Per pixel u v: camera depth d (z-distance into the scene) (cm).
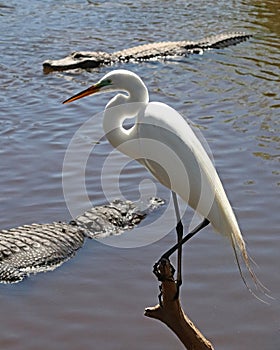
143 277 1016
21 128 1608
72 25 2678
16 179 1338
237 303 955
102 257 1059
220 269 1029
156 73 2098
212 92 1878
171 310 714
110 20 2770
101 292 981
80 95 813
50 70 2111
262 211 1195
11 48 2336
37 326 912
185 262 1048
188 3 3072
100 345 883
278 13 2875
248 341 884
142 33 2594
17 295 966
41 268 1013
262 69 2109
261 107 1747
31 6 2988
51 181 1333
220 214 704
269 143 1507
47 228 1098
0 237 1051
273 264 1036
